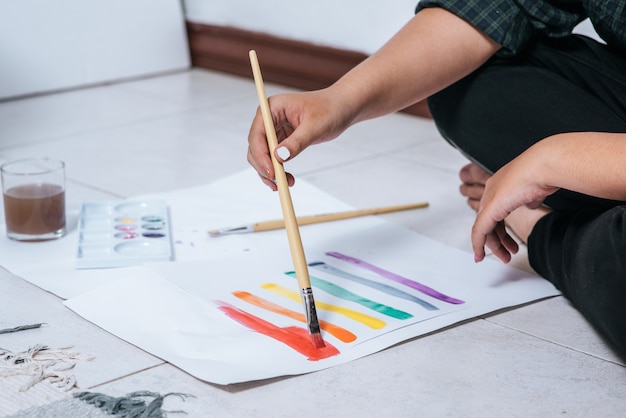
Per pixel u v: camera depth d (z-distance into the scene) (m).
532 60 1.09
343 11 2.19
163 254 1.12
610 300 0.82
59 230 1.19
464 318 0.95
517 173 0.91
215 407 0.77
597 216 0.92
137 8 2.43
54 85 2.26
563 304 1.01
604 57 1.08
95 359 0.86
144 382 0.82
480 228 0.96
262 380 0.82
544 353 0.89
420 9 1.11
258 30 2.40
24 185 1.16
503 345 0.91
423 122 1.99
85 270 1.08
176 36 2.54
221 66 2.53
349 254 1.13
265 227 1.22
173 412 0.76
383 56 1.04
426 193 1.45
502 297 1.01
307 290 0.86
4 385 0.81
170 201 1.36
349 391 0.81
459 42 1.06
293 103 0.94
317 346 0.87
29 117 1.98
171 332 0.90
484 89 1.10
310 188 1.42
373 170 1.59
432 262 1.11
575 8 1.07
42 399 0.78
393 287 1.02
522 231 1.13
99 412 0.76
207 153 1.70
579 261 0.88
